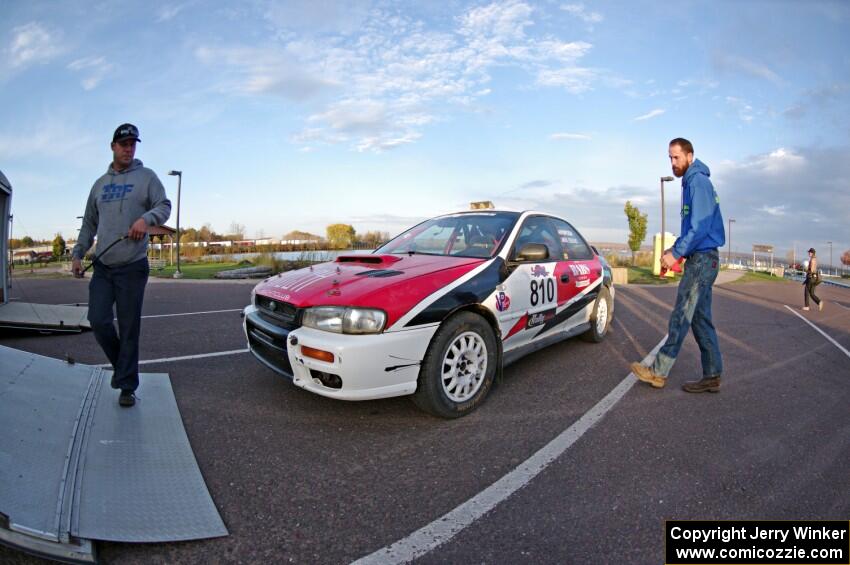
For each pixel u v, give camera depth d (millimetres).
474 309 3443
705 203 3693
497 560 1898
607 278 5676
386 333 2896
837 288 24016
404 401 3604
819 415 3555
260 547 1953
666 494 2404
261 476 2496
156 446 2697
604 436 3061
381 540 2008
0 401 2551
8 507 1824
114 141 3223
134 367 3236
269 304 3420
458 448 2852
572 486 2455
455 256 3979
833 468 2715
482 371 3461
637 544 2016
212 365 4441
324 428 3096
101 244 3172
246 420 3182
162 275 18109
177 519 2082
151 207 3289
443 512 2213
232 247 32562
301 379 3053
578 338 5863
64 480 2154
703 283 3783
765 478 2588
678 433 3143
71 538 1843
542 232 4633
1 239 7254
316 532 2057
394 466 2631
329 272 3553
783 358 5418
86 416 2875
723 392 4051
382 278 3203
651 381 3986
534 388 3963
